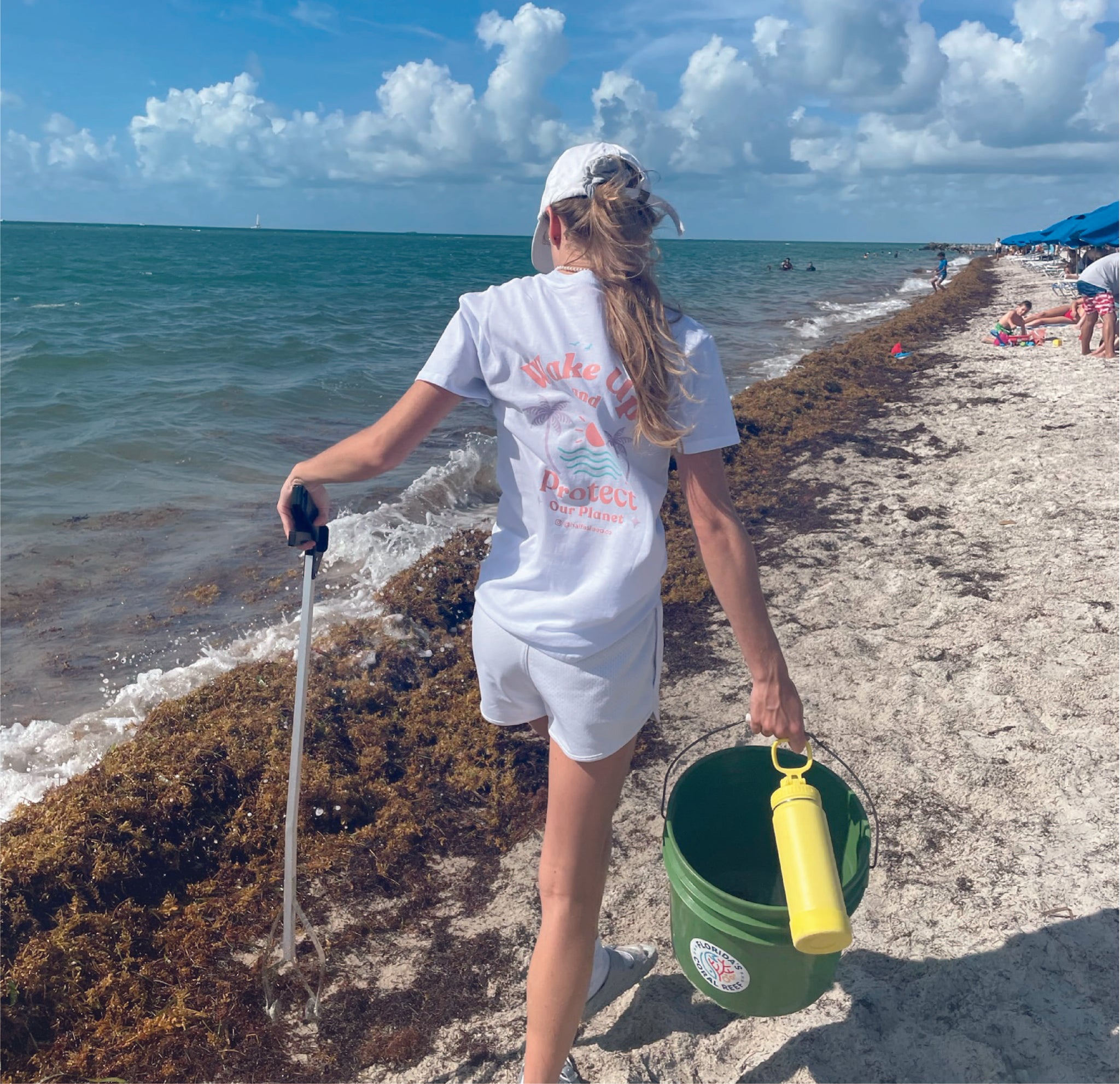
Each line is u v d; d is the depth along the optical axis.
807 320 24.39
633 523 1.70
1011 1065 2.17
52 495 8.23
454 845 3.25
